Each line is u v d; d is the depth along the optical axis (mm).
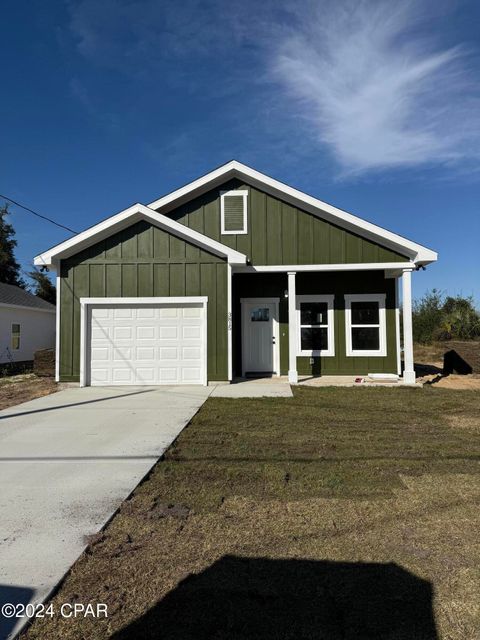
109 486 4613
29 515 3930
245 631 2492
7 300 20797
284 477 4871
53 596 2793
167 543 3449
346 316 13711
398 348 13562
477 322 23750
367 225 12055
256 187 12766
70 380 11727
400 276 13500
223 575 3023
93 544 3416
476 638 2447
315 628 2521
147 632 2482
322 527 3729
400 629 2518
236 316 13883
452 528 3721
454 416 8023
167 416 7949
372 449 5910
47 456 5648
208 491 4488
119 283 11789
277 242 12609
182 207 12883
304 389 11023
